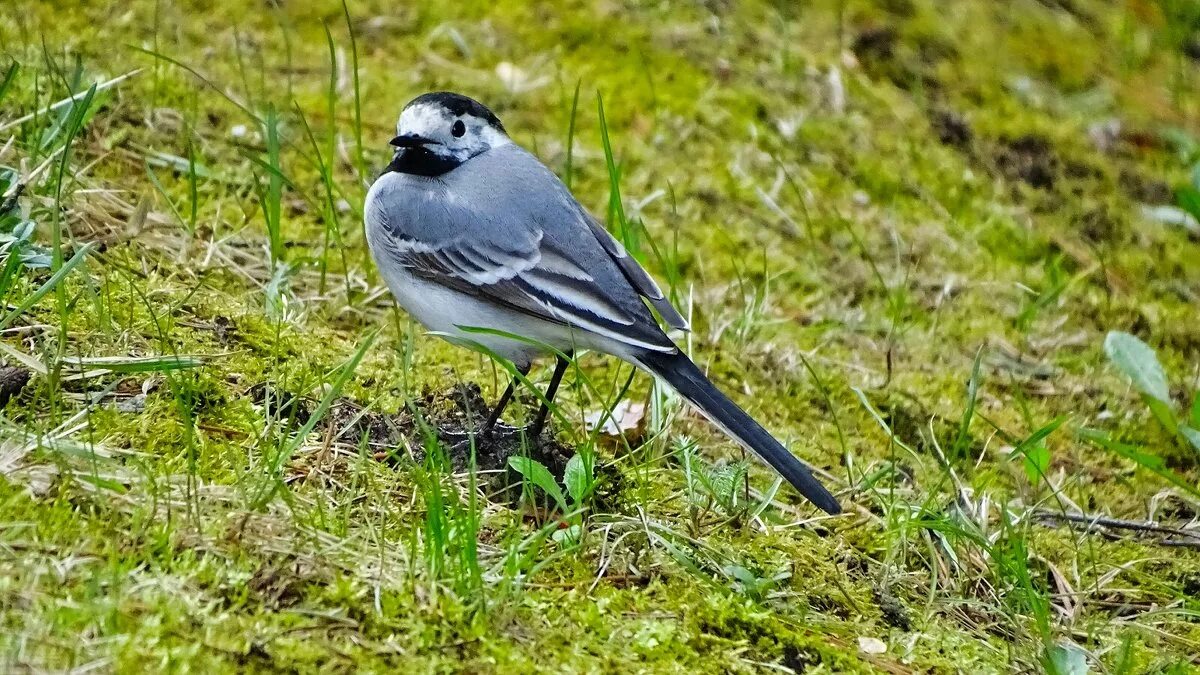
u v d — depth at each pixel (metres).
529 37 14.84
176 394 7.92
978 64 16.28
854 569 8.70
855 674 7.41
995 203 14.38
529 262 9.27
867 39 16.00
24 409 7.96
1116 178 15.19
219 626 6.47
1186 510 10.58
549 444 9.24
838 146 14.46
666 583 7.84
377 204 9.74
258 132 12.56
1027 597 8.38
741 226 13.24
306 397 9.00
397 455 8.57
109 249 10.16
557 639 7.04
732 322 11.85
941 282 13.17
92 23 13.16
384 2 14.80
